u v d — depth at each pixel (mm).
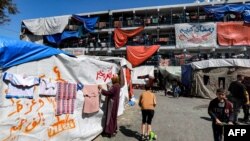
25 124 5500
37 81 5816
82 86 7547
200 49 36531
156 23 40375
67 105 6855
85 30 40469
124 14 43938
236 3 37656
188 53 36969
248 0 37250
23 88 5441
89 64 8211
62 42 41844
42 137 5984
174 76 29672
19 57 5320
